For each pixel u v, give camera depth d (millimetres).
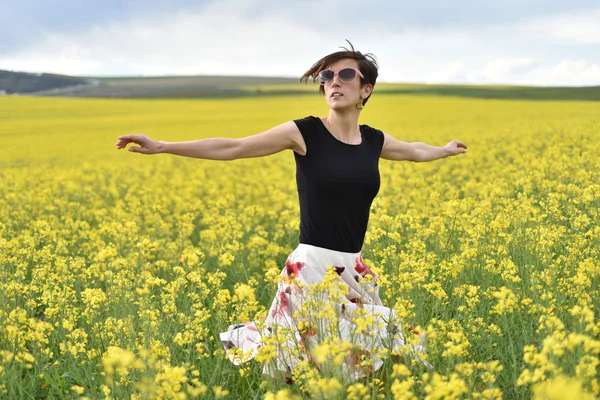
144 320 4324
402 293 4633
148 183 15797
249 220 9258
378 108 45969
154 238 8539
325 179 4043
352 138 4258
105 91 94875
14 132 35844
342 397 3230
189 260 4918
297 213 9367
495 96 62188
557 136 18297
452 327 4070
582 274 4543
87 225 9133
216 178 16391
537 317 4348
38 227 8211
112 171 18391
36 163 22734
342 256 4121
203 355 4305
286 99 66250
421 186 11031
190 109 53031
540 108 39969
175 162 21609
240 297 3871
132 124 39469
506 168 12180
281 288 4199
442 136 22938
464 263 5309
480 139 20594
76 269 6242
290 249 7480
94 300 4758
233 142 4062
